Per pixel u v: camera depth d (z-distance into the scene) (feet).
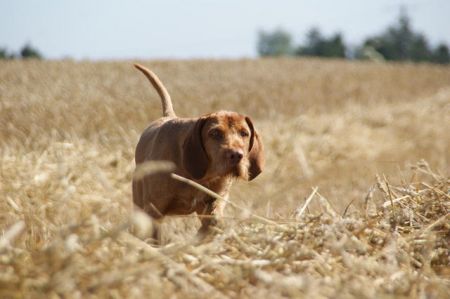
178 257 19.53
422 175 48.19
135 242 19.30
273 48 471.21
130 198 38.27
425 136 80.18
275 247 20.48
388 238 22.33
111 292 16.25
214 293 17.56
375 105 113.70
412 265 21.58
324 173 52.90
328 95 126.11
